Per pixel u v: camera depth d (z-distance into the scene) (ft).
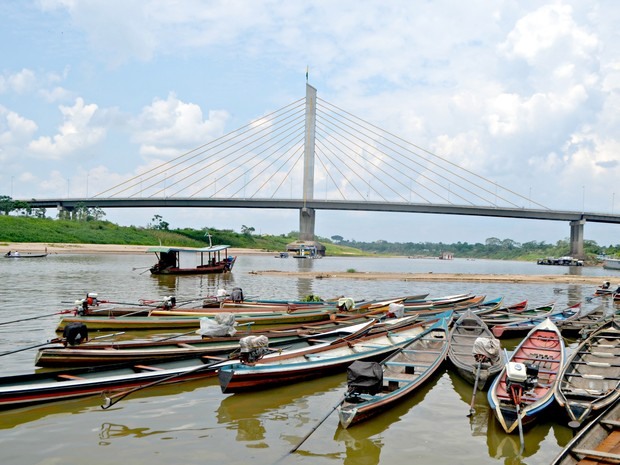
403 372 42.88
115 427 33.27
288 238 623.77
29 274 141.59
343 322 66.85
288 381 41.91
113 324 62.75
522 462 29.55
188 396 39.58
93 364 44.27
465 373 42.78
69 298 90.38
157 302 79.77
